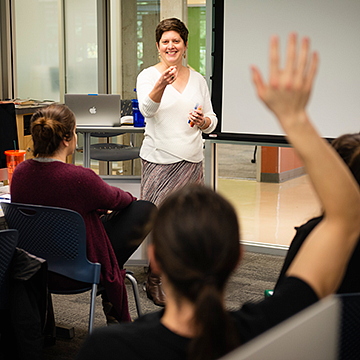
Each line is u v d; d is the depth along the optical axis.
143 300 2.91
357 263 1.19
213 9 3.56
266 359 0.43
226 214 0.69
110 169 5.27
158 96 2.62
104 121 3.53
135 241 2.26
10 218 1.98
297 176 6.80
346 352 0.53
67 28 5.60
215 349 0.62
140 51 5.20
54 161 1.97
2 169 2.65
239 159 8.30
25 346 1.72
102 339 0.70
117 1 5.10
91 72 5.65
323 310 0.49
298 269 0.75
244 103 3.58
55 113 2.01
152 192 2.82
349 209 0.68
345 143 1.22
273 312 0.72
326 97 3.36
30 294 1.74
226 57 3.57
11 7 5.84
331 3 3.23
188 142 2.78
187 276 0.65
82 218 1.87
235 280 3.25
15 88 6.11
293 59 0.62
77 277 1.95
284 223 4.50
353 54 3.24
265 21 3.42
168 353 0.68
